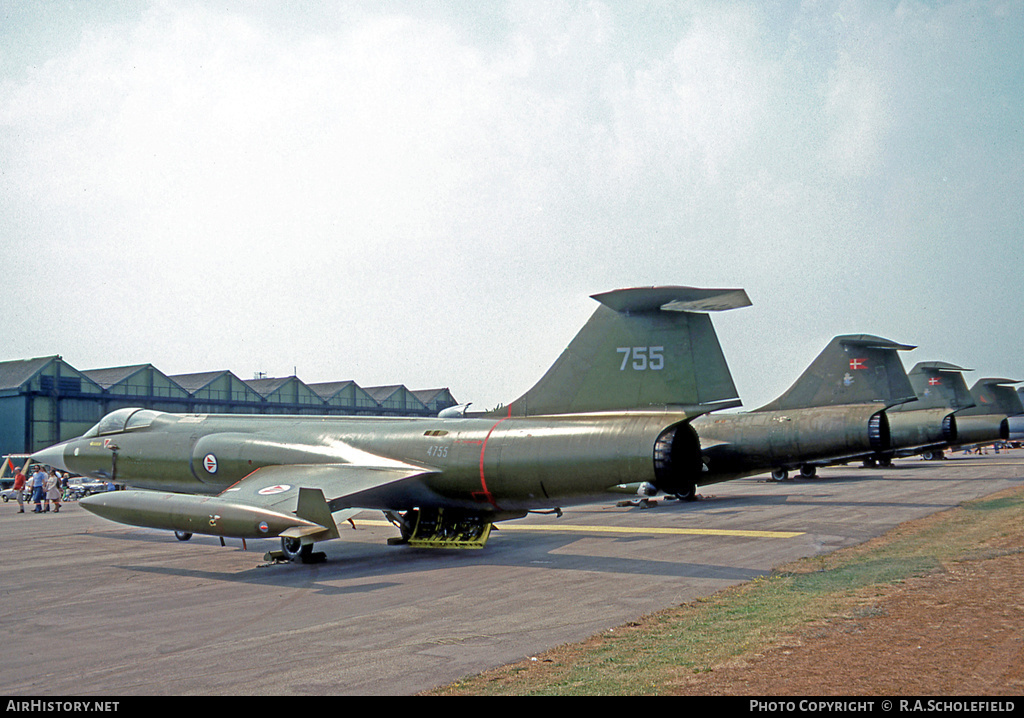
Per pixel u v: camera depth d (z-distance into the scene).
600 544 13.05
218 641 6.87
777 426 22.11
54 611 8.41
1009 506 15.63
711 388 10.81
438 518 13.36
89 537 16.14
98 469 16.70
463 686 5.26
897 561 9.66
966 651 5.38
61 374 32.91
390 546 13.80
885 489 22.83
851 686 4.75
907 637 5.85
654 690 4.91
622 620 7.26
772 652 5.67
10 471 31.12
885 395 21.91
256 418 15.37
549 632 6.85
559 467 11.15
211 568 11.63
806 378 23.36
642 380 11.34
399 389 43.28
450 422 12.82
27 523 19.73
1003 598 7.03
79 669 6.01
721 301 10.59
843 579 8.74
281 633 7.14
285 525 10.52
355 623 7.49
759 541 12.61
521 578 9.89
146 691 5.40
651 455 10.38
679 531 14.45
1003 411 41.31
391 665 5.88
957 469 32.72
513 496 11.82
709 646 6.00
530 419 12.13
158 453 15.65
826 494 22.00
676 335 11.18
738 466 22.69
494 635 6.80
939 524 13.48
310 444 13.67
